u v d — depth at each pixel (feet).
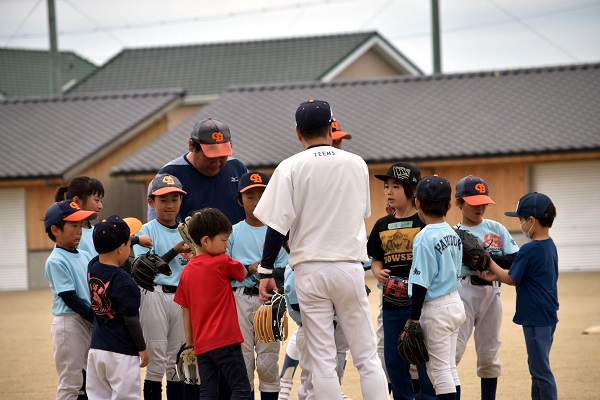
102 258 24.04
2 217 92.68
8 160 92.07
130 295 23.47
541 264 25.54
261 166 87.10
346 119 93.56
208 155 26.73
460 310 24.52
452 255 24.47
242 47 135.33
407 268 25.80
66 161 92.17
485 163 86.28
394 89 100.07
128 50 140.15
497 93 96.63
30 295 82.58
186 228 25.20
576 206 87.45
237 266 24.16
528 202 25.95
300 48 131.85
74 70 160.86
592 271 86.74
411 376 27.25
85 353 25.53
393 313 25.44
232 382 23.65
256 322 23.72
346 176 23.00
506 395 30.73
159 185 26.61
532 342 25.67
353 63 129.59
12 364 40.75
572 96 94.38
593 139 85.40
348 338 23.22
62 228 25.44
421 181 24.93
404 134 89.40
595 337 43.62
